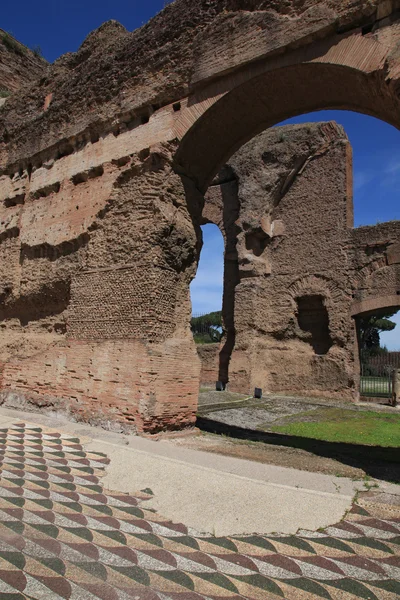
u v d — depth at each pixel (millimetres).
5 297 12461
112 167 10133
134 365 8445
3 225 12867
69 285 10531
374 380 23766
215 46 8711
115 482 5840
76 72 11789
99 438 7750
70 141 11328
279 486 5492
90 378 9156
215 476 5840
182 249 9422
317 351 20531
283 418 13594
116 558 3896
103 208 9961
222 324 23547
